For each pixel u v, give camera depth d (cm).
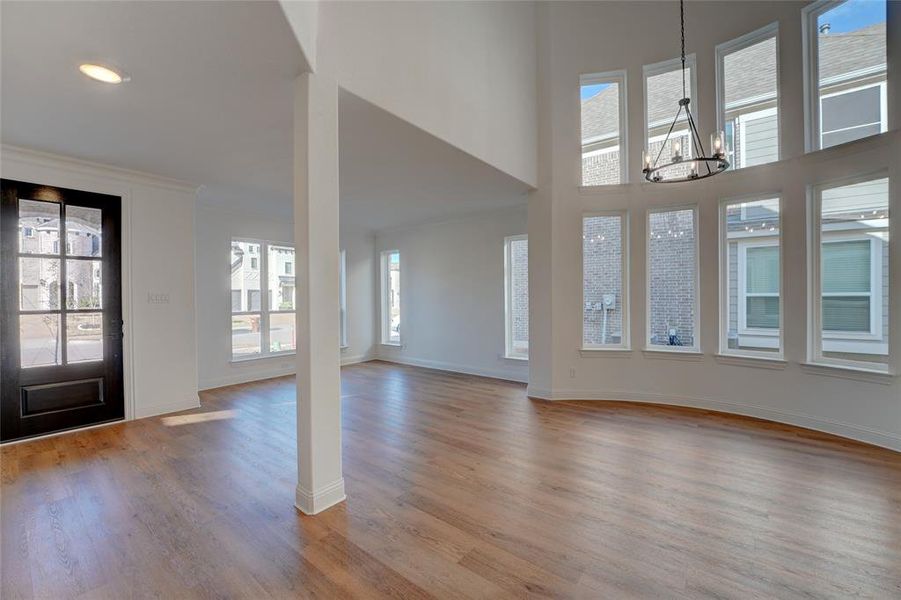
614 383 488
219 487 264
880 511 232
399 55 290
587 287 501
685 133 454
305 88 229
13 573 182
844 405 352
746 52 422
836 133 364
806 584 174
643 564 188
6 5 164
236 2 168
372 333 802
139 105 265
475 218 653
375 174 428
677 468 292
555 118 489
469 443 345
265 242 625
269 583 176
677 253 465
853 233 354
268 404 473
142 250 416
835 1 359
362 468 294
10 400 340
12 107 265
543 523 222
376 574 182
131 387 409
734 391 427
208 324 554
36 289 353
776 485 264
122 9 170
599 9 481
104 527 219
